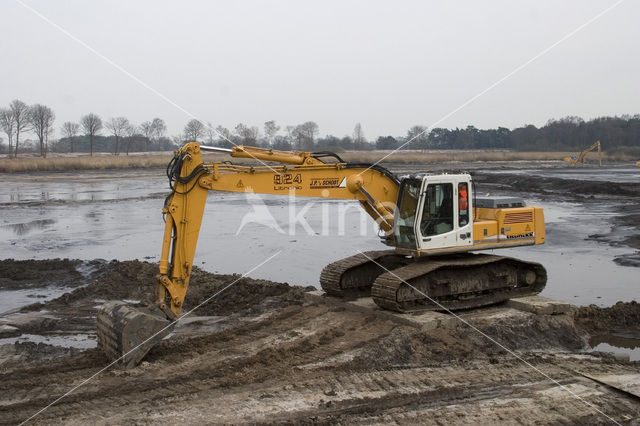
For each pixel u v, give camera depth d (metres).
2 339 11.31
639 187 38.91
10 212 30.55
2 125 84.31
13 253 20.05
